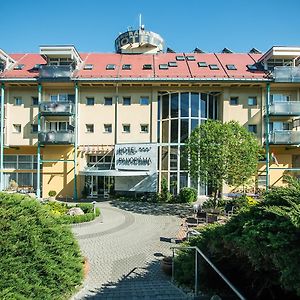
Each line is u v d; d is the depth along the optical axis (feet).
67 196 86.07
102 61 96.89
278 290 14.92
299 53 84.74
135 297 20.90
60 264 18.63
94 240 42.65
